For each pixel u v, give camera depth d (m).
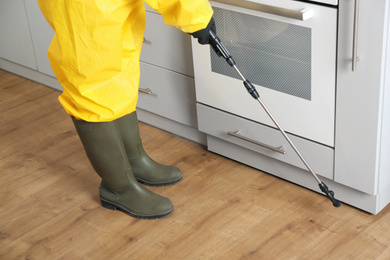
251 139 2.43
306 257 2.05
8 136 2.96
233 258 2.08
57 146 2.85
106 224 2.31
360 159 2.11
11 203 2.47
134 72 2.06
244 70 2.31
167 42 2.58
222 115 2.50
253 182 2.47
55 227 2.31
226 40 2.31
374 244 2.09
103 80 2.00
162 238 2.21
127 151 2.48
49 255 2.17
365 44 1.90
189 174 2.57
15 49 3.39
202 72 2.46
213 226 2.24
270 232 2.18
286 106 2.24
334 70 2.02
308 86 2.12
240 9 2.18
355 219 2.21
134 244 2.19
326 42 1.99
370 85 1.95
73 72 1.99
